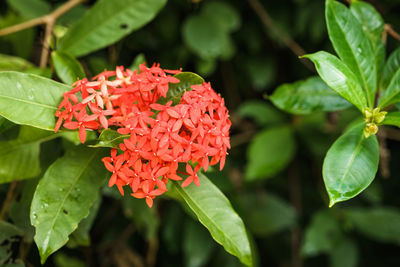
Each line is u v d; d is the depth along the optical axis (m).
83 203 0.49
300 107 0.54
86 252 0.67
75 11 0.62
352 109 0.66
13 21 0.62
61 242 0.48
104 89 0.48
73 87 0.49
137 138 0.47
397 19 0.64
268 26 0.66
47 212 0.49
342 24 0.50
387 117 0.48
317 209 0.75
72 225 0.49
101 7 0.55
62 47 0.55
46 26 0.58
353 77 0.48
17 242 0.54
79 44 0.55
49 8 0.63
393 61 0.52
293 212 0.70
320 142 0.68
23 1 0.62
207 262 0.71
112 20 0.56
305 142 0.69
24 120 0.47
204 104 0.48
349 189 0.48
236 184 0.72
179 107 0.47
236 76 0.76
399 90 0.50
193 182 0.50
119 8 0.56
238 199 0.68
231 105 0.77
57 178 0.49
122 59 0.68
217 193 0.50
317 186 0.74
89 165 0.50
